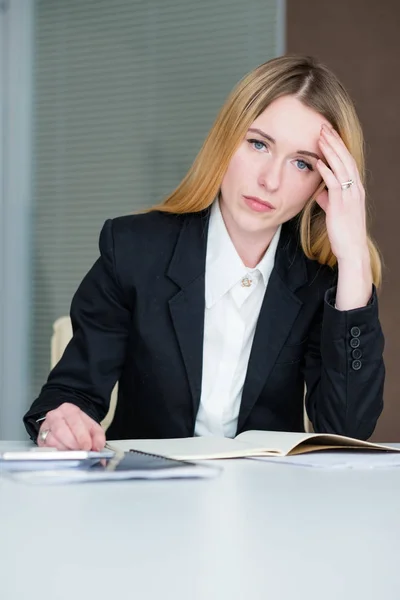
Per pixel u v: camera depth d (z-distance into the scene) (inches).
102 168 204.2
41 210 209.3
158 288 74.5
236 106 71.2
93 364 73.5
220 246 75.7
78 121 206.4
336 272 78.4
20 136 210.1
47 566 25.7
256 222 72.0
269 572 25.5
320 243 77.6
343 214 73.0
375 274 81.8
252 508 36.7
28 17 209.6
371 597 23.2
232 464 52.3
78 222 205.9
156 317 74.0
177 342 73.7
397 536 31.3
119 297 75.0
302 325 76.0
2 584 23.7
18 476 43.4
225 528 32.1
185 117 197.2
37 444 61.9
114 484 42.8
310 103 71.6
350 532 31.9
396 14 191.5
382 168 192.7
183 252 75.5
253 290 75.7
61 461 46.9
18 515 34.0
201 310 73.9
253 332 76.1
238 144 71.6
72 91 206.7
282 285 75.6
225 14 193.8
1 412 209.0
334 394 71.0
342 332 70.5
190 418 74.5
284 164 71.5
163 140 199.0
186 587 23.7
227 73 193.6
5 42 209.2
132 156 201.6
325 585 24.2
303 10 190.9
